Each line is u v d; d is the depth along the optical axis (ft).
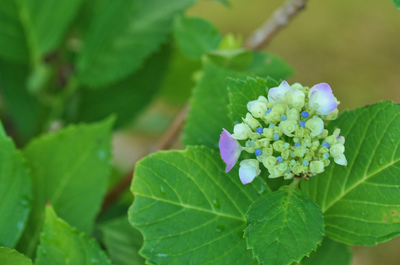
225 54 2.31
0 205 2.15
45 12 2.53
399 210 1.97
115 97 2.63
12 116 2.63
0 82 2.60
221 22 7.20
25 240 2.19
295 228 1.90
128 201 2.57
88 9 2.64
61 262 2.05
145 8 2.57
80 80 2.54
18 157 2.17
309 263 2.09
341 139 1.95
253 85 1.98
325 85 1.91
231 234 2.00
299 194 1.94
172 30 2.53
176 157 1.99
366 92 6.91
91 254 2.05
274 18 2.46
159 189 1.98
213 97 2.18
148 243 1.96
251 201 2.02
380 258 5.37
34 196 2.22
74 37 2.66
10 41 2.55
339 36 7.32
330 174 2.02
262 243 1.89
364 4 7.64
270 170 1.92
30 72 2.62
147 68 2.63
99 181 2.26
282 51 7.14
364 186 2.00
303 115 1.92
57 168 2.25
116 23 2.52
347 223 2.00
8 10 2.50
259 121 1.98
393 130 1.97
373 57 7.21
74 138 2.27
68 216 2.23
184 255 1.97
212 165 2.01
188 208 1.98
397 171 1.97
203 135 2.16
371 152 1.99
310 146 1.92
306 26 7.38
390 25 7.50
